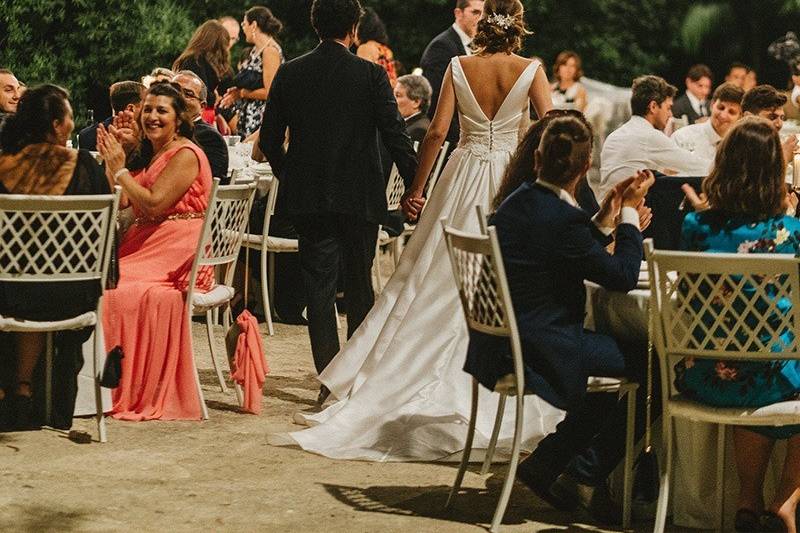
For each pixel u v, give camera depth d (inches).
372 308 282.5
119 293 274.5
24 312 248.7
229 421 274.4
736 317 195.6
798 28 812.6
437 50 430.0
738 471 208.7
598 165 538.3
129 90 349.1
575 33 803.4
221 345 352.8
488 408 254.8
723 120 393.1
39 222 247.8
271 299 391.2
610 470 213.0
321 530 205.8
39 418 265.0
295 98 287.7
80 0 604.1
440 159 375.9
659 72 850.1
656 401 214.7
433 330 263.7
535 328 204.4
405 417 253.1
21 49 606.2
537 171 211.3
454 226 269.0
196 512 212.7
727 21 820.0
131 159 296.4
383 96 288.5
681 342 199.8
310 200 286.2
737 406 199.9
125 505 215.0
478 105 268.4
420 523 211.3
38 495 218.5
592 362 206.8
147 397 275.0
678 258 195.2
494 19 269.0
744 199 205.0
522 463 212.4
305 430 257.1
